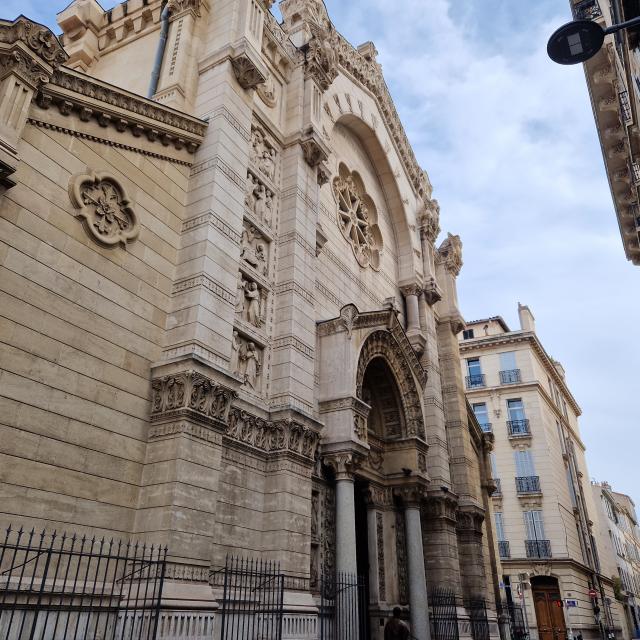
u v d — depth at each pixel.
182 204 14.72
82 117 12.61
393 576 20.30
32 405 10.15
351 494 17.05
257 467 14.43
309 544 14.59
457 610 21.91
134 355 12.38
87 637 9.70
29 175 11.16
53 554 9.88
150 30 19.55
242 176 15.92
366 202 27.69
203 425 12.30
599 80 23.20
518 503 43.59
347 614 15.47
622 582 65.94
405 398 22.78
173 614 10.31
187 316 13.17
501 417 46.66
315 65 20.77
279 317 16.56
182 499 11.35
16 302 10.33
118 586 10.59
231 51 16.73
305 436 15.36
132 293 12.71
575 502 49.22
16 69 11.00
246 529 13.57
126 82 18.70
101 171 12.73
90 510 10.65
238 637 11.64
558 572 40.91
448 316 31.05
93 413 11.16
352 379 18.25
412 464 21.66
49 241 11.21
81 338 11.33
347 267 23.36
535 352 49.53
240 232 15.24
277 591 13.16
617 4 16.16
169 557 10.73
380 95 29.09
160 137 14.55
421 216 30.91
